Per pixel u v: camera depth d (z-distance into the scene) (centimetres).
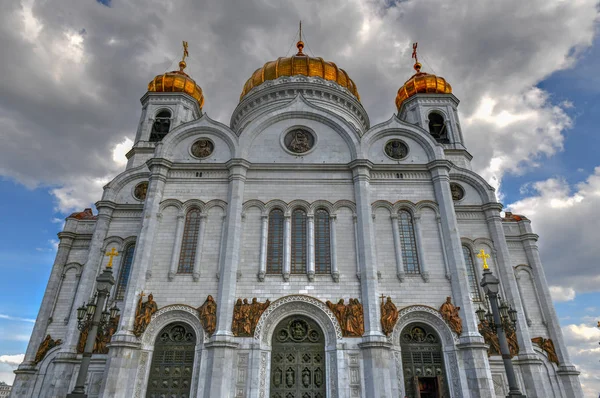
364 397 2258
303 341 2470
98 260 3166
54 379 2647
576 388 2902
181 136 3133
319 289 2573
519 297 3012
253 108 4066
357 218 2797
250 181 2934
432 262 2709
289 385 2355
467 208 3369
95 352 2708
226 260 2595
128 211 3375
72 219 3575
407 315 2530
